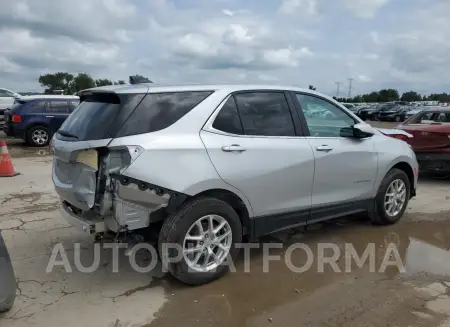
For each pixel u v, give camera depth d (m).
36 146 14.14
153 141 3.35
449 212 6.07
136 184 3.26
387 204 5.32
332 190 4.58
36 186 7.51
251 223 3.97
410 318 3.20
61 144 3.63
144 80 4.00
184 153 3.44
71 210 3.76
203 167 3.52
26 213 5.81
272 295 3.57
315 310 3.32
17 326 3.07
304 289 3.68
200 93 3.76
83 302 3.42
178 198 3.43
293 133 4.23
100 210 3.36
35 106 14.09
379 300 3.48
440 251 4.58
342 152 4.59
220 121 3.75
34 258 4.28
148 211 3.38
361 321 3.16
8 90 19.44
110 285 3.71
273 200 4.05
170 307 3.35
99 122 3.41
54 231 5.07
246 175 3.77
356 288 3.70
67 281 3.79
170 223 3.46
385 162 5.12
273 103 4.18
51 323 3.11
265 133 4.01
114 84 3.92
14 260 4.22
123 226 3.30
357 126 4.70
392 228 5.32
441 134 7.73
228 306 3.38
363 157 4.84
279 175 4.01
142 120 3.41
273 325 3.11
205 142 3.58
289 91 4.36
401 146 5.43
